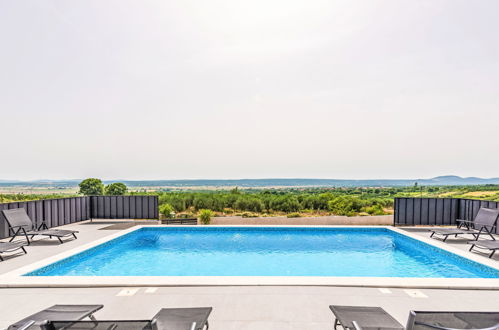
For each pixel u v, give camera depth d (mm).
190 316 2299
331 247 7086
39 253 5418
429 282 3873
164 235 8141
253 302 3324
